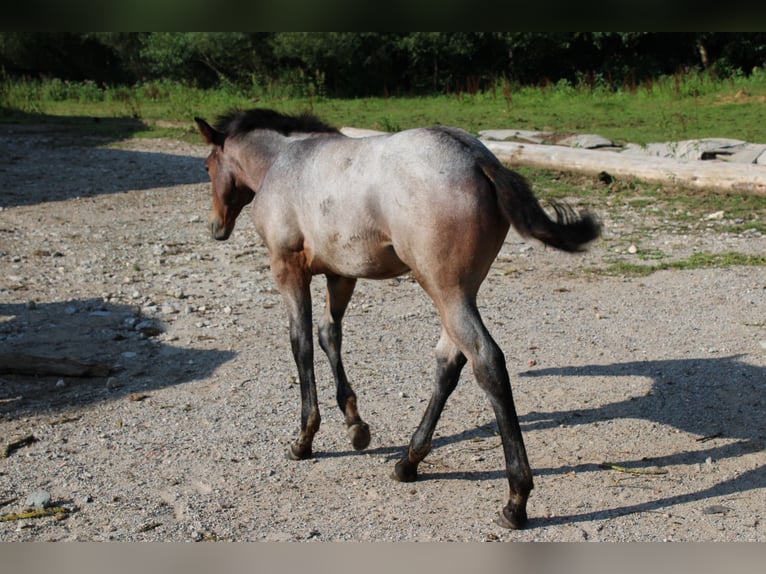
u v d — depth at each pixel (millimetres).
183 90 30594
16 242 10203
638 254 9336
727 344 6492
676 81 24094
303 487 4441
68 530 4035
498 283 8445
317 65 32719
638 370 6016
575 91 26156
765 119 17688
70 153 17031
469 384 5863
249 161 5191
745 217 10648
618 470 4520
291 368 6234
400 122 20344
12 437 5113
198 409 5512
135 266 9156
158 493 4398
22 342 6789
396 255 4102
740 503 4125
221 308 7758
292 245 4594
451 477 4516
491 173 3781
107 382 5969
